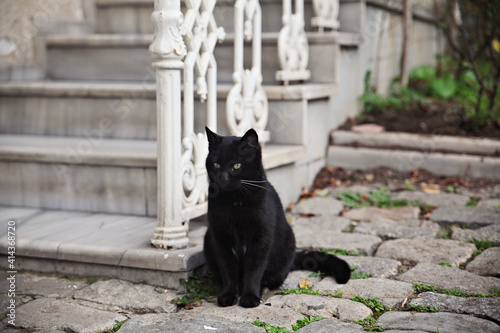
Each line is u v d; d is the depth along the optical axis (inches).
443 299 95.0
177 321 90.0
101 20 201.0
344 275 103.9
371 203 158.4
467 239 127.9
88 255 110.0
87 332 87.8
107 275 111.3
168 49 103.4
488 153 178.7
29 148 139.7
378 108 213.0
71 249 111.1
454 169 178.7
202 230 124.3
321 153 186.4
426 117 207.3
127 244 111.9
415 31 263.6
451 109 212.5
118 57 181.9
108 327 89.3
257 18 139.5
